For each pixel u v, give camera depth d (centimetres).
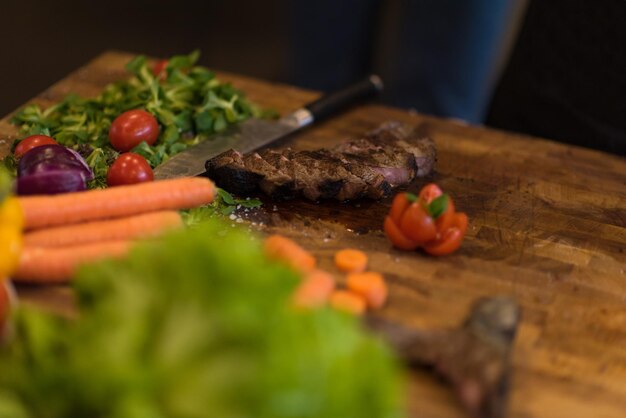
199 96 89
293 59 144
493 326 63
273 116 90
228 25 149
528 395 62
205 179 74
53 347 54
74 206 70
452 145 87
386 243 74
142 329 53
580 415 62
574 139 95
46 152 74
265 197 78
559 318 69
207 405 51
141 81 90
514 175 83
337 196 78
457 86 136
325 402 51
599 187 83
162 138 85
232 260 53
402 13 132
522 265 73
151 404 52
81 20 145
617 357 66
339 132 89
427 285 70
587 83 95
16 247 64
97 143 84
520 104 99
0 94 128
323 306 54
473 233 76
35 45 138
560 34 95
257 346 51
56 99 92
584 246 76
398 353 62
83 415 53
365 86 92
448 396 61
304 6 139
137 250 55
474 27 129
